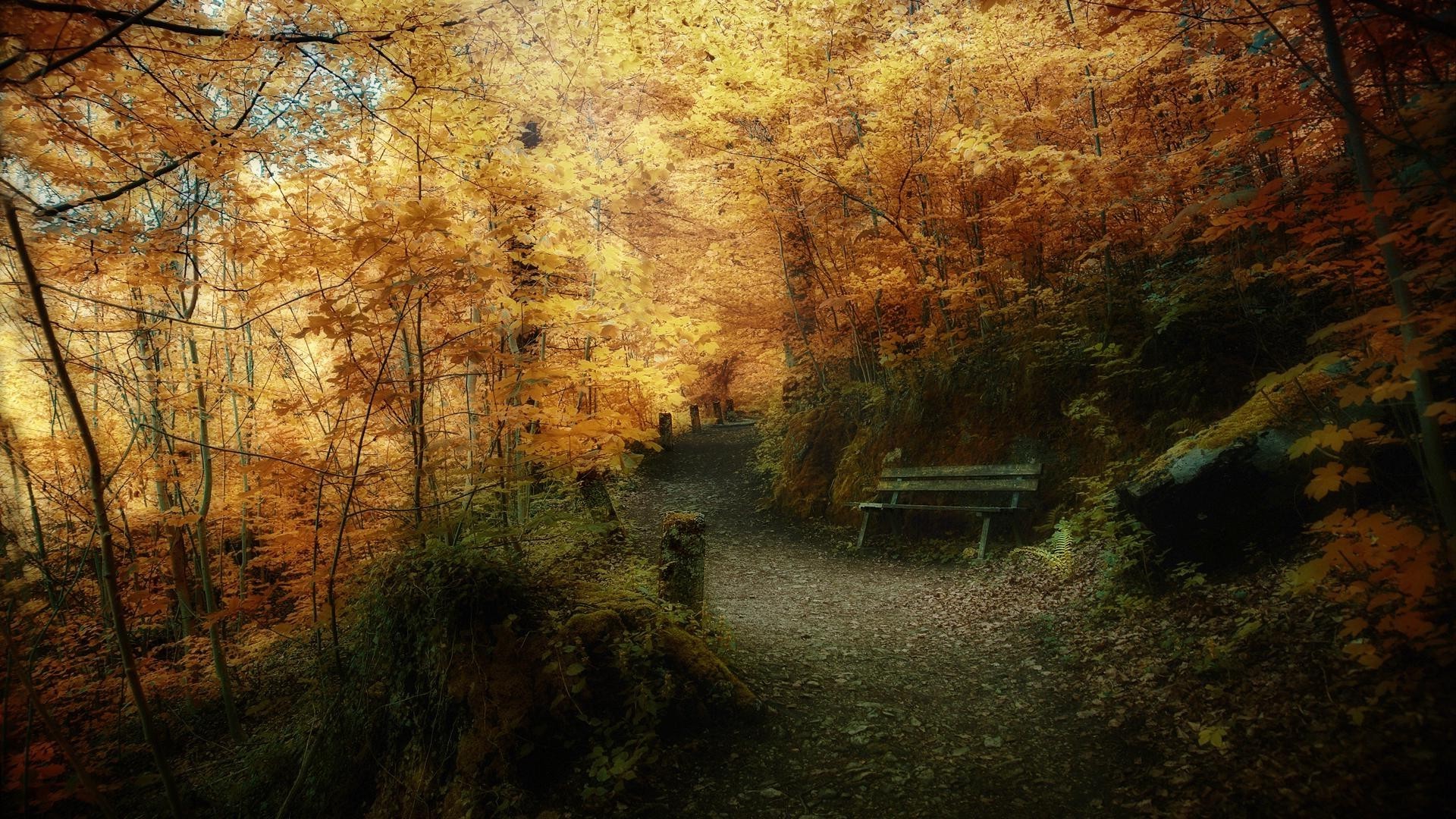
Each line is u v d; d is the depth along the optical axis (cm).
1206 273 619
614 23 521
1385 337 252
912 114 815
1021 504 750
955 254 871
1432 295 294
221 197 427
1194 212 304
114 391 546
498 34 424
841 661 509
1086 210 710
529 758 362
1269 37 316
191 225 432
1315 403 422
